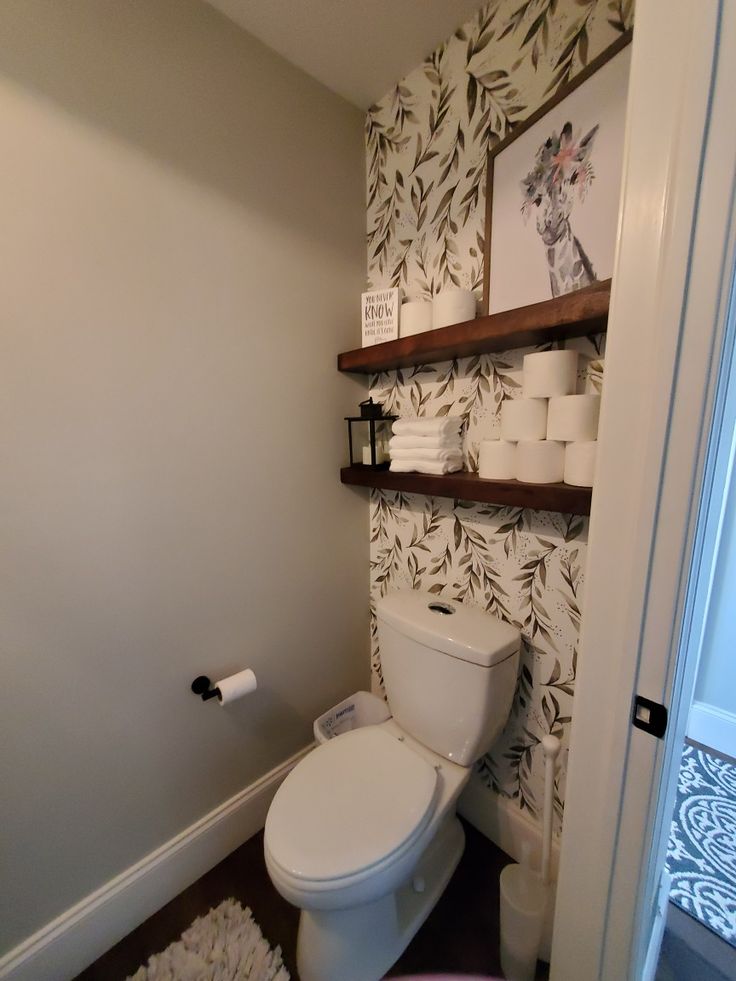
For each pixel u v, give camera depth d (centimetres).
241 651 122
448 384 122
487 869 119
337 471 142
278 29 104
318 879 78
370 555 158
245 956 100
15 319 79
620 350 54
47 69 78
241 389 113
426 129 117
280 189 115
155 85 91
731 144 43
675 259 48
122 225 89
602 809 64
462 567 125
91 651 95
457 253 114
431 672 107
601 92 79
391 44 109
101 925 100
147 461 99
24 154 77
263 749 132
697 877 115
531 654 110
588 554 61
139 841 107
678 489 51
